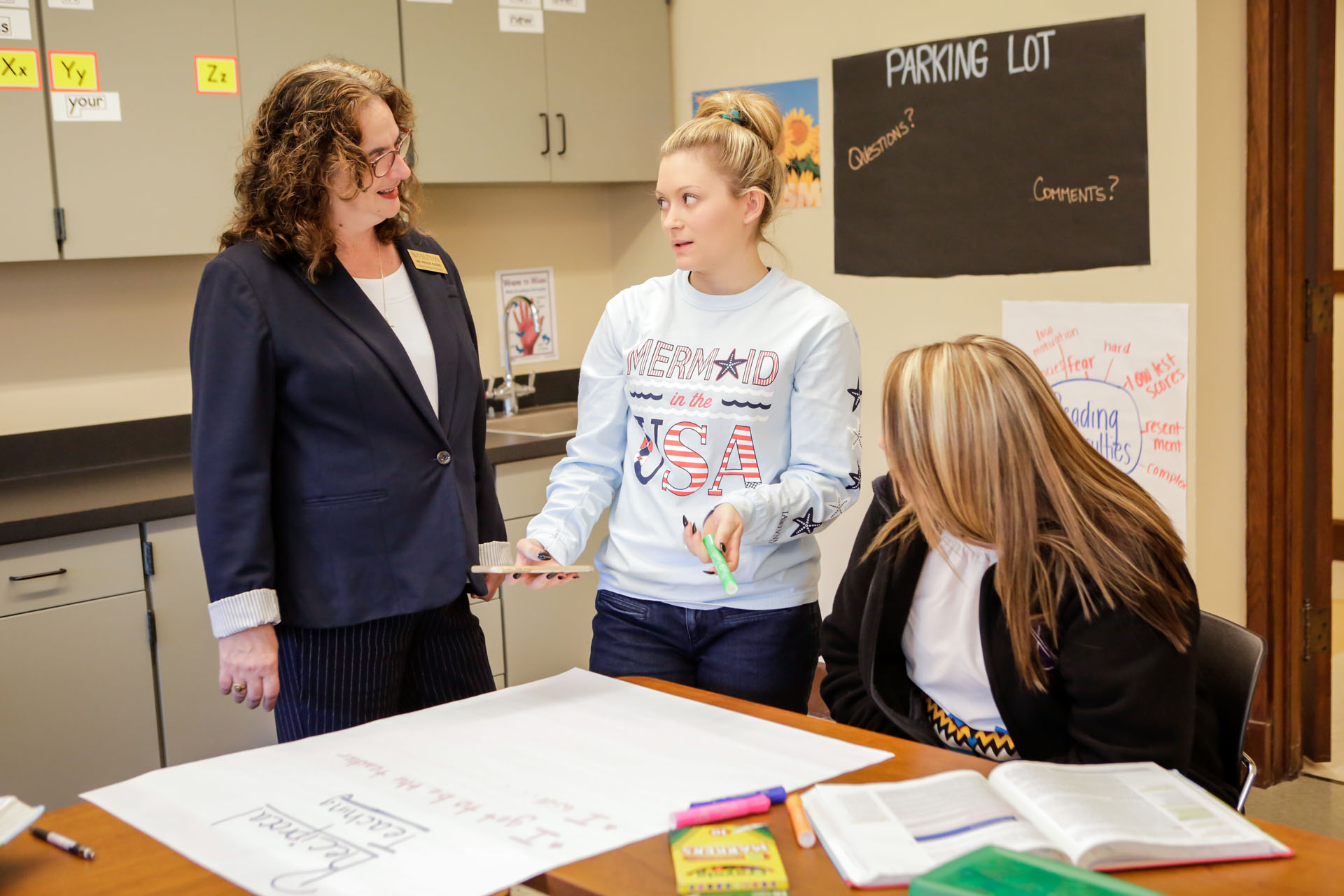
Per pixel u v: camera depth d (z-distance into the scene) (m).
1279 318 2.80
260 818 1.12
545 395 4.11
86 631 2.55
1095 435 3.06
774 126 1.70
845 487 1.71
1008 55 3.10
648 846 1.04
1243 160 2.80
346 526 1.67
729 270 1.72
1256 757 2.97
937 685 1.53
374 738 1.33
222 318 1.58
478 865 1.00
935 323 3.38
